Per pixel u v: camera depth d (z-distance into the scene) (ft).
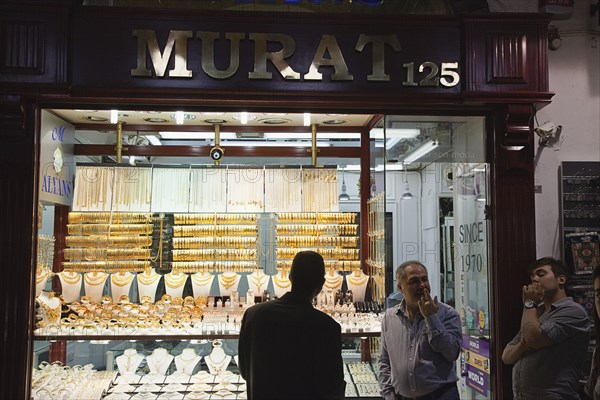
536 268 11.62
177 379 15.37
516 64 13.42
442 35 13.43
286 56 13.06
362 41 13.21
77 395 14.17
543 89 13.44
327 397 9.50
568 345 11.03
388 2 14.67
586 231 13.97
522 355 11.57
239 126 16.78
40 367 13.80
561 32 14.52
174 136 16.69
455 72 13.34
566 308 11.14
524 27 13.51
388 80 13.23
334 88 13.15
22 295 12.46
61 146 15.10
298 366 9.53
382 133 14.25
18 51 12.57
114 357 15.31
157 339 14.74
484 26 13.41
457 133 13.98
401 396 11.23
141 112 14.84
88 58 12.73
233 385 15.16
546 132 14.05
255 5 14.60
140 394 14.69
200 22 12.97
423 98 13.30
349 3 14.73
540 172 14.26
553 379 11.03
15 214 12.59
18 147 12.71
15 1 12.60
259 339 9.67
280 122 16.39
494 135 13.76
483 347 13.65
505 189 13.62
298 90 13.07
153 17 12.90
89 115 15.14
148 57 12.84
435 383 10.85
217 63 12.99
